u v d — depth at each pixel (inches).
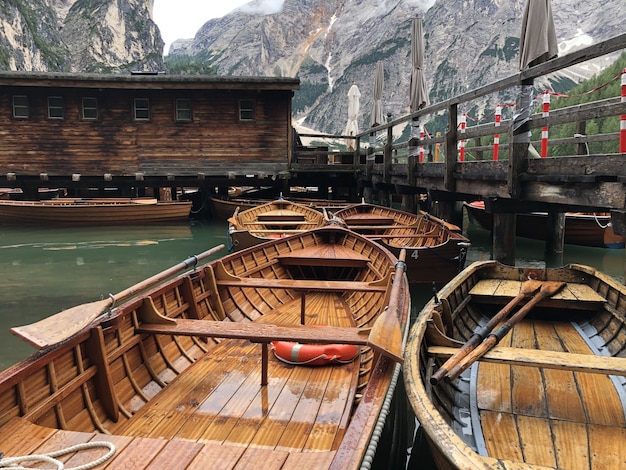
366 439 102.8
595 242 548.7
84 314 133.9
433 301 203.3
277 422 141.6
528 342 212.7
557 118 249.1
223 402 152.3
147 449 103.3
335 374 172.6
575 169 234.8
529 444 138.6
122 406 142.6
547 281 263.7
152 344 171.2
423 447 178.4
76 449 101.7
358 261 303.9
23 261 496.4
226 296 236.7
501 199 317.7
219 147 776.9
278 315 252.5
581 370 138.9
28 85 712.4
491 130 312.3
